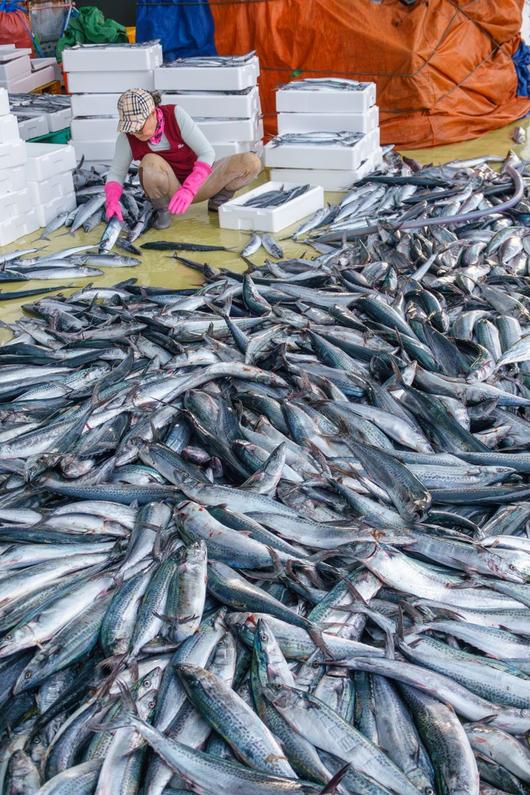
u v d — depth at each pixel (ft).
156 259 24.17
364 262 22.22
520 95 39.45
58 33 43.60
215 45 36.63
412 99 34.60
